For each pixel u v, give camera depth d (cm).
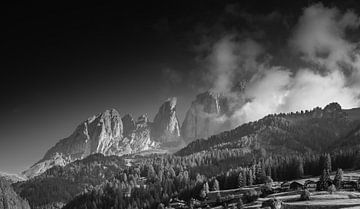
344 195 19888
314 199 19488
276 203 18825
